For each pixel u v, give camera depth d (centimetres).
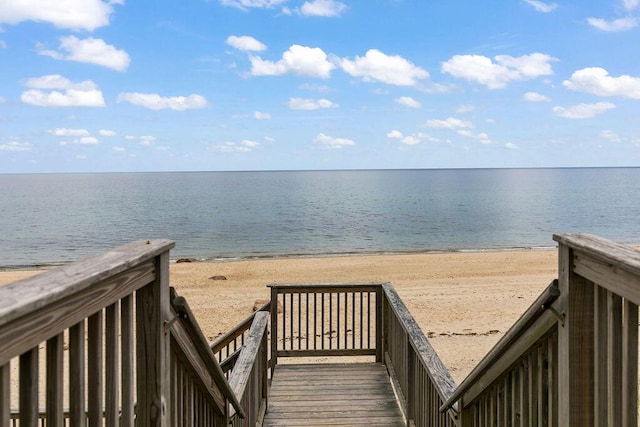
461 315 1290
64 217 5322
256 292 1662
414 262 2478
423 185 12669
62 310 111
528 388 198
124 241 3675
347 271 2206
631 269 118
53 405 112
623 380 138
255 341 399
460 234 4053
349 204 7006
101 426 140
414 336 380
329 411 473
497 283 1798
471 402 265
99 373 134
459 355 980
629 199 7756
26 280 106
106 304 134
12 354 94
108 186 12975
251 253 3122
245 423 353
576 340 156
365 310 1209
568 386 156
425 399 361
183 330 195
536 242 3619
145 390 167
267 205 6856
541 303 168
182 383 213
